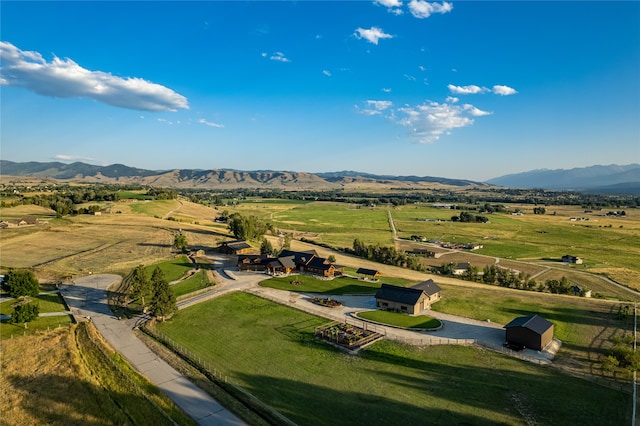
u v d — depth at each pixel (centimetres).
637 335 7262
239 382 5297
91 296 8981
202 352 6234
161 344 6481
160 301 7481
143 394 4819
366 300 9169
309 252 12325
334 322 7625
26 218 19025
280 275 11238
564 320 8019
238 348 6400
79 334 6719
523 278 12444
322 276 11325
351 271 12500
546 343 6662
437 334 7125
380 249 15300
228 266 12294
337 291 9862
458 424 4431
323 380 5397
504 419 4541
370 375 5556
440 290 9594
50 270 11038
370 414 4594
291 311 8206
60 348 6084
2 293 9006
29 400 4681
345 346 6481
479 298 9469
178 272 11219
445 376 5556
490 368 5809
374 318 7894
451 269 13888
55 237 16075
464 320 7900
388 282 11056
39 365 5544
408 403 4844
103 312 7981
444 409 4722
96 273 10944
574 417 4597
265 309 8306
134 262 12250
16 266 11431
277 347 6456
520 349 6475
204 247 15062
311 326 7394
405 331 7231
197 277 10750
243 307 8419
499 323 7775
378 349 6412
